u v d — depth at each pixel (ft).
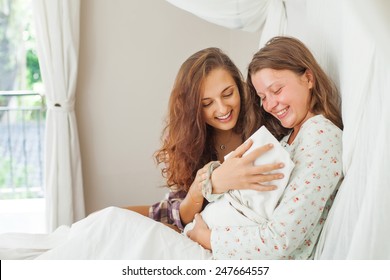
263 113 4.54
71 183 8.18
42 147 9.46
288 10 5.43
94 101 8.61
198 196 4.50
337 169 3.65
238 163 3.84
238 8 5.74
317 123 3.81
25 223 8.73
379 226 3.20
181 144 4.70
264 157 3.78
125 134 8.79
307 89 3.97
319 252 3.75
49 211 8.21
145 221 3.99
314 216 3.59
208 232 3.93
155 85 8.77
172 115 4.73
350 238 3.50
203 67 4.42
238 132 4.95
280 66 3.87
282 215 3.57
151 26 8.63
